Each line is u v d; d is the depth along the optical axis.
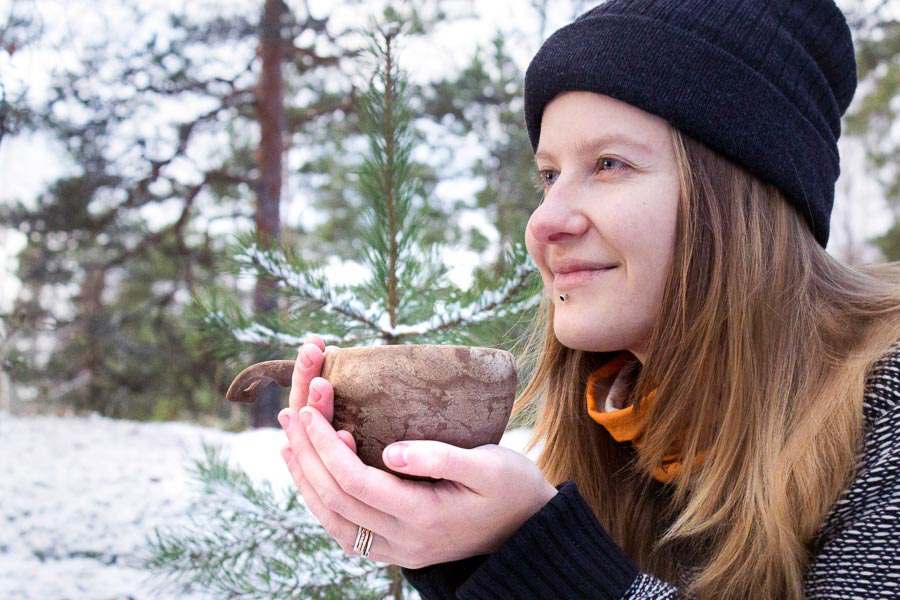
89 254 7.23
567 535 0.92
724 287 1.08
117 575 2.86
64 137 5.58
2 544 3.08
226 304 1.83
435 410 0.87
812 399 1.05
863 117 11.52
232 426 7.61
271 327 1.85
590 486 1.38
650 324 1.12
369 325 1.74
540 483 0.93
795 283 1.11
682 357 1.09
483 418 0.90
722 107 1.06
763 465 1.03
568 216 1.08
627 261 1.07
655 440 1.12
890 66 10.50
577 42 1.10
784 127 1.09
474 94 7.13
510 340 1.74
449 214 7.52
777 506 0.99
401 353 0.88
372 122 1.76
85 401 7.19
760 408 1.06
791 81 1.10
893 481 0.93
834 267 1.19
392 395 0.87
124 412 7.42
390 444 0.87
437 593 0.97
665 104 1.05
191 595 2.52
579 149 1.10
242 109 7.07
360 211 1.83
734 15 1.08
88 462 4.05
